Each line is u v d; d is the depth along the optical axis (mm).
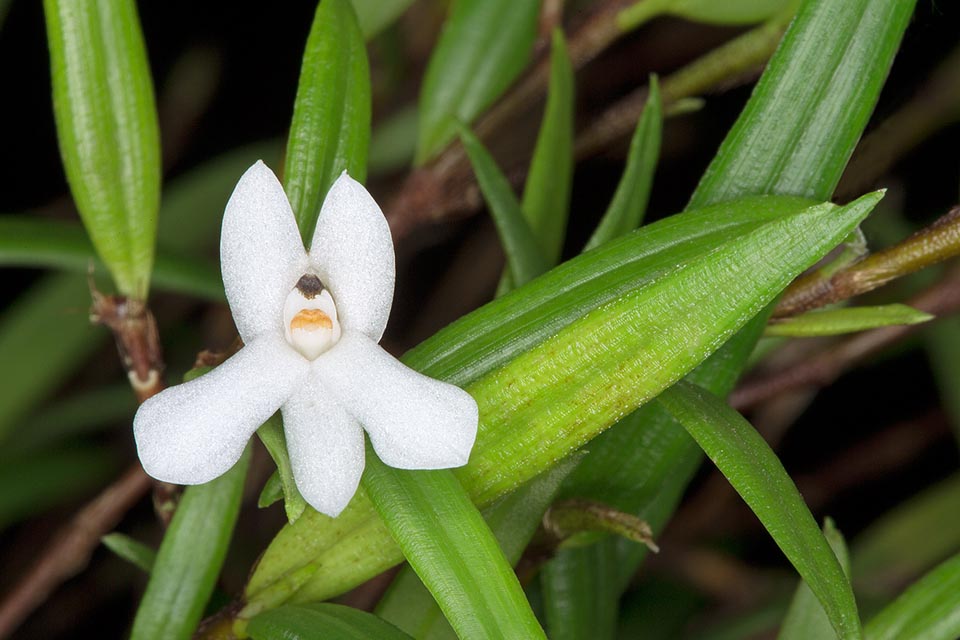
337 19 226
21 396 327
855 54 223
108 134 236
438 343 215
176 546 229
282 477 206
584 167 425
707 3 265
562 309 215
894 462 412
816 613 229
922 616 229
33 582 284
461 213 302
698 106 268
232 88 439
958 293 291
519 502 221
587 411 210
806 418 424
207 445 205
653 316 208
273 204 210
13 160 422
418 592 227
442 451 205
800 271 207
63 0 233
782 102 224
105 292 340
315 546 218
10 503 353
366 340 210
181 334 408
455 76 287
